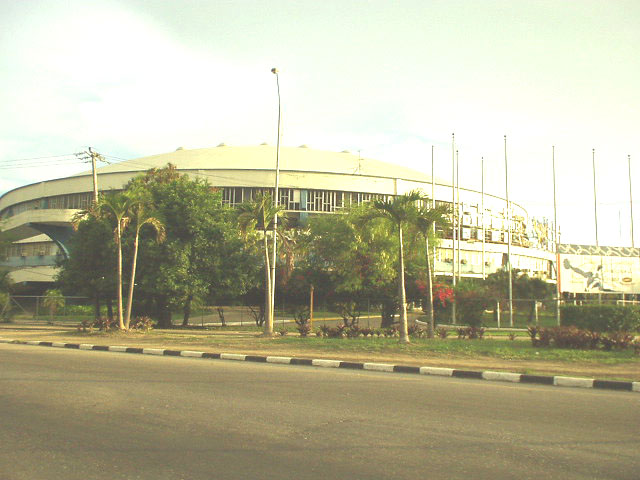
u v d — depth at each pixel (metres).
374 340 18.09
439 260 59.12
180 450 5.97
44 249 63.00
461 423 7.27
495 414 7.86
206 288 28.75
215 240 29.34
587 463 5.62
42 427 6.95
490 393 9.65
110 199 22.80
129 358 14.97
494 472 5.32
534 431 6.89
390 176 62.03
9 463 5.54
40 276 60.19
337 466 5.46
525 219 72.81
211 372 12.02
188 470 5.33
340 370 12.90
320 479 5.09
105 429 6.86
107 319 23.94
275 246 24.55
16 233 52.16
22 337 21.52
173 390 9.60
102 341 19.72
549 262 74.81
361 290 28.84
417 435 6.64
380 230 27.44
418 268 27.78
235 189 56.88
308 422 7.26
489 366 12.79
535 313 26.97
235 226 29.52
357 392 9.57
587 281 28.02
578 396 9.50
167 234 28.55
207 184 31.14
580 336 15.73
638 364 13.02
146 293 30.08
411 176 66.44
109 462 5.57
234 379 10.98
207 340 19.66
